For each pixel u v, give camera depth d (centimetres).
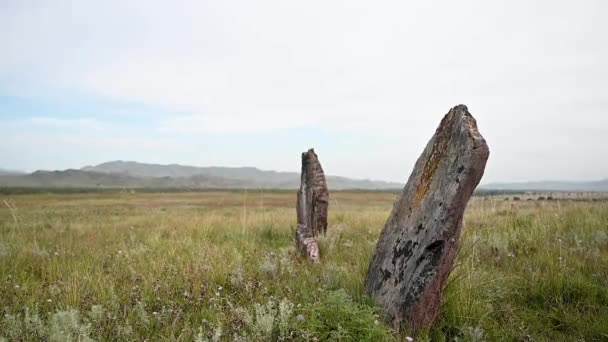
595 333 345
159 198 5172
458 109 391
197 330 346
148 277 493
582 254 578
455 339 334
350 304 353
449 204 345
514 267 538
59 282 471
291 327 332
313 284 460
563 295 432
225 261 561
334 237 792
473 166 337
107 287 453
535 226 780
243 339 311
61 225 1280
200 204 3475
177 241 758
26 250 695
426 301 347
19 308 398
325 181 916
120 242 818
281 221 1166
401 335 333
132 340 323
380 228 955
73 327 319
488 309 388
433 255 351
